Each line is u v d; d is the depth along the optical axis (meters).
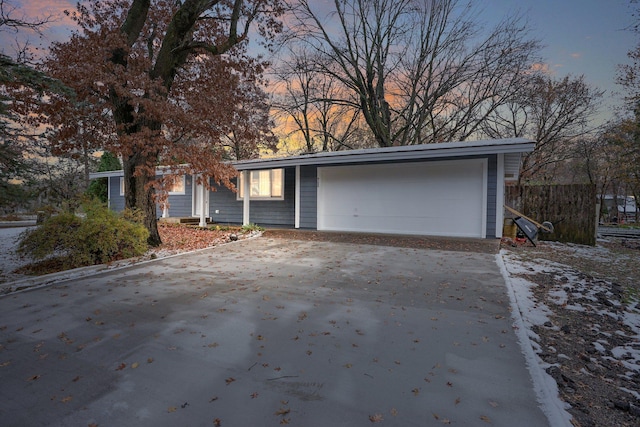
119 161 21.91
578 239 10.31
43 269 6.83
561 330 3.52
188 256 7.49
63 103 7.97
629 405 2.23
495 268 5.97
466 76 19.56
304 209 11.94
